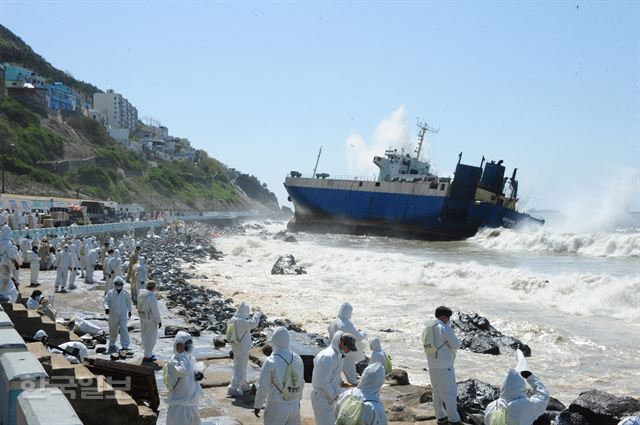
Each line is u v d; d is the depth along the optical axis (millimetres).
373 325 20766
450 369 8852
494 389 10766
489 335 17969
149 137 196875
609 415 9086
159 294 25234
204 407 9953
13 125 100688
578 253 48219
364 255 43062
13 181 79938
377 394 6465
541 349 17562
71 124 131250
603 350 17141
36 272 25469
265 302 25656
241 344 10633
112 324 14359
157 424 9109
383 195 67938
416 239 65375
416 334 19328
